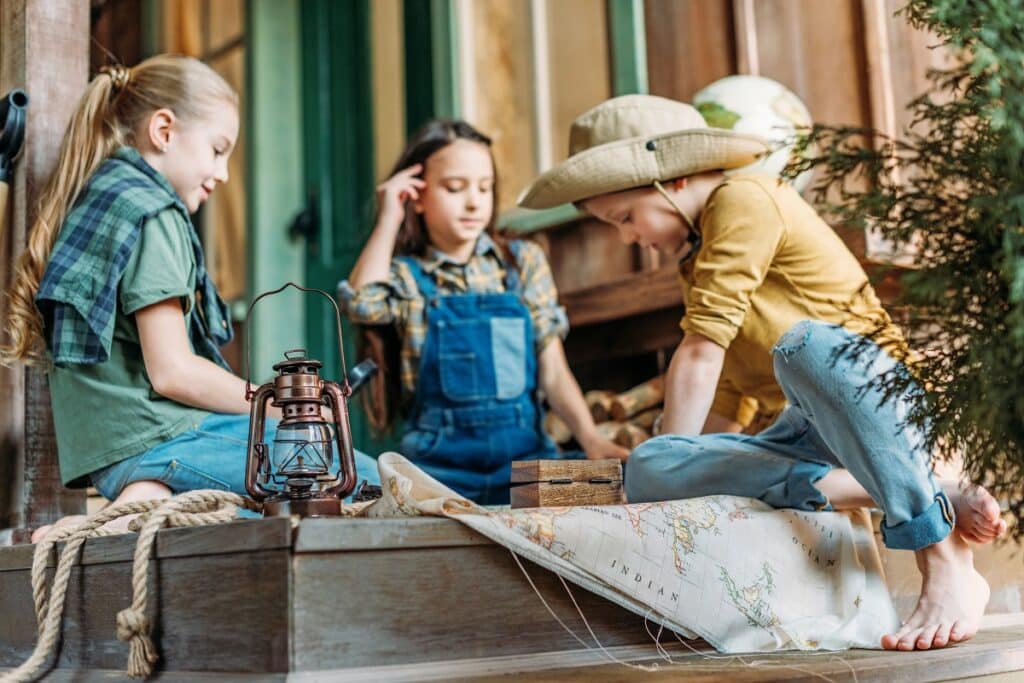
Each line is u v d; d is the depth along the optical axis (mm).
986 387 1139
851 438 1549
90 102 1909
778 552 1563
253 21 4230
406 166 2756
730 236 1866
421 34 3775
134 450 1769
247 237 4207
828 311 1842
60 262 1746
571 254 3270
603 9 3264
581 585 1368
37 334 1805
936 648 1505
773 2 2873
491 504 2611
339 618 1189
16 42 2059
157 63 1974
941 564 1562
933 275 1162
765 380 1992
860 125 2697
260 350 4113
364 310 2641
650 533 1442
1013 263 1101
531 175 3439
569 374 2797
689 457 1735
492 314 2678
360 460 1925
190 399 1765
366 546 1208
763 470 1670
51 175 1990
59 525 1660
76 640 1478
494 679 1235
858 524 1708
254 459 1384
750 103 2547
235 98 2016
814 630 1540
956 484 1596
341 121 4098
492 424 2633
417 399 2674
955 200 1188
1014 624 1871
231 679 1190
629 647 1415
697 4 3037
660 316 2977
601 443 2680
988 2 1131
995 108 1130
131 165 1866
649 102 2154
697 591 1466
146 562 1315
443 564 1271
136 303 1732
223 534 1237
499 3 3553
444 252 2752
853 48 2723
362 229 3982
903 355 1313
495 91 3553
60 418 1832
